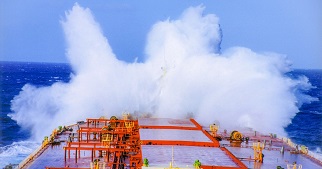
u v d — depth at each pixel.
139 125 70.31
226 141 70.12
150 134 62.66
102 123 84.25
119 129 66.88
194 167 44.38
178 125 72.19
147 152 51.78
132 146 58.72
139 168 46.22
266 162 57.25
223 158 50.50
